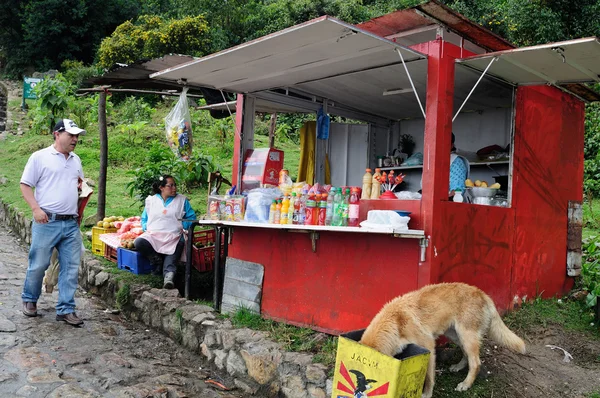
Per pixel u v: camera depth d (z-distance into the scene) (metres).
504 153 5.83
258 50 4.24
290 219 4.82
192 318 5.00
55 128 4.98
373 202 4.44
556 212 5.64
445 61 4.16
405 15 4.09
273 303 5.06
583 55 3.95
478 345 3.63
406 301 3.52
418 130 7.49
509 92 5.55
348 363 3.13
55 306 5.65
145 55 19.86
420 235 3.90
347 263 4.48
